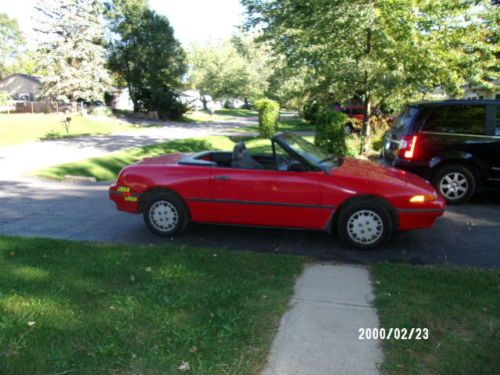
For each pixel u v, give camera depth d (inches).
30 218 291.3
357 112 808.9
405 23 473.4
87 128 1202.0
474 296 164.7
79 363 122.0
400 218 220.8
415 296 165.2
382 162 440.8
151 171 244.2
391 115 612.4
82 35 1563.7
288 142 239.5
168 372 118.8
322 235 250.8
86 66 1583.4
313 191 223.6
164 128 1333.7
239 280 179.2
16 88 2095.2
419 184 229.3
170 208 244.1
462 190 316.5
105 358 124.2
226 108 3287.4
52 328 139.5
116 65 1856.5
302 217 227.6
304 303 162.7
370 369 123.0
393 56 493.7
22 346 129.4
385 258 216.2
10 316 146.0
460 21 504.4
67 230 263.7
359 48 516.7
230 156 273.0
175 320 145.4
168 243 237.3
